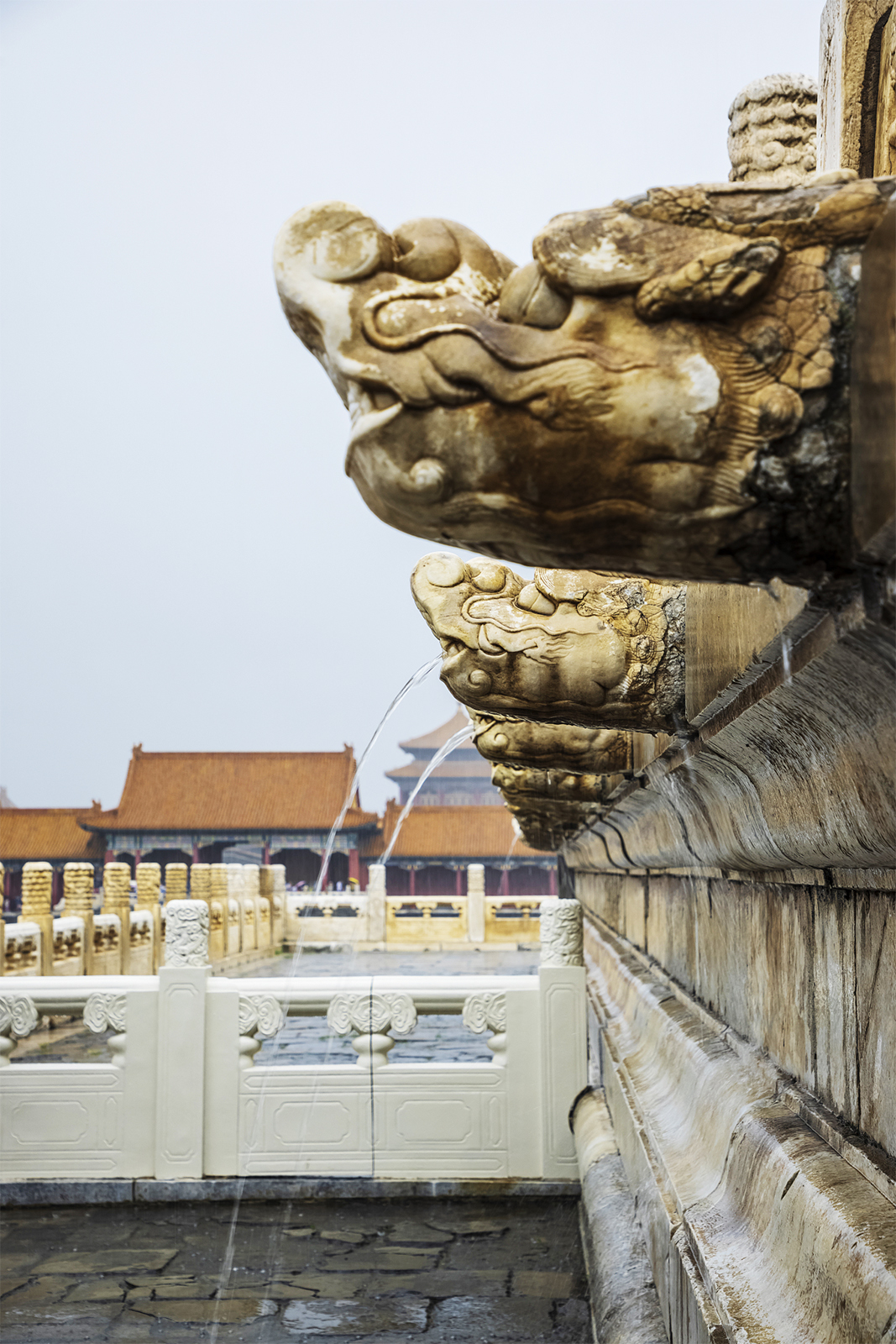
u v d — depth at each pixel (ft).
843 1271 4.19
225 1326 12.28
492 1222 16.48
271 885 82.48
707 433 3.92
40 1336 12.05
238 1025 18.30
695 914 11.00
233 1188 17.81
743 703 5.88
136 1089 18.16
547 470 4.02
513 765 11.59
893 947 4.96
